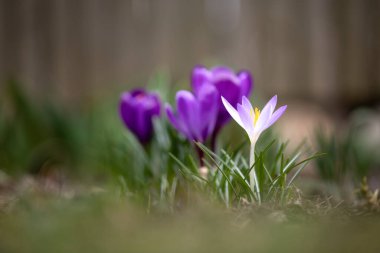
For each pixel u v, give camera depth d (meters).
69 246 0.49
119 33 2.13
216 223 0.54
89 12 2.12
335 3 2.12
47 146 1.26
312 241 0.49
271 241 0.49
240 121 0.59
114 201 0.62
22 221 0.56
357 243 0.48
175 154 0.73
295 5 2.13
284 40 2.14
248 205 0.58
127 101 0.75
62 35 2.12
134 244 0.49
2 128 1.23
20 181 0.97
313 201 0.60
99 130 1.14
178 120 0.67
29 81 2.11
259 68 2.15
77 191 0.82
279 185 0.61
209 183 0.61
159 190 0.72
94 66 2.13
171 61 2.14
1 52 2.10
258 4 2.13
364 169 0.88
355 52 2.14
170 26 2.13
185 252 0.47
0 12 2.10
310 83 2.15
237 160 0.67
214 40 2.14
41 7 2.11
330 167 0.81
